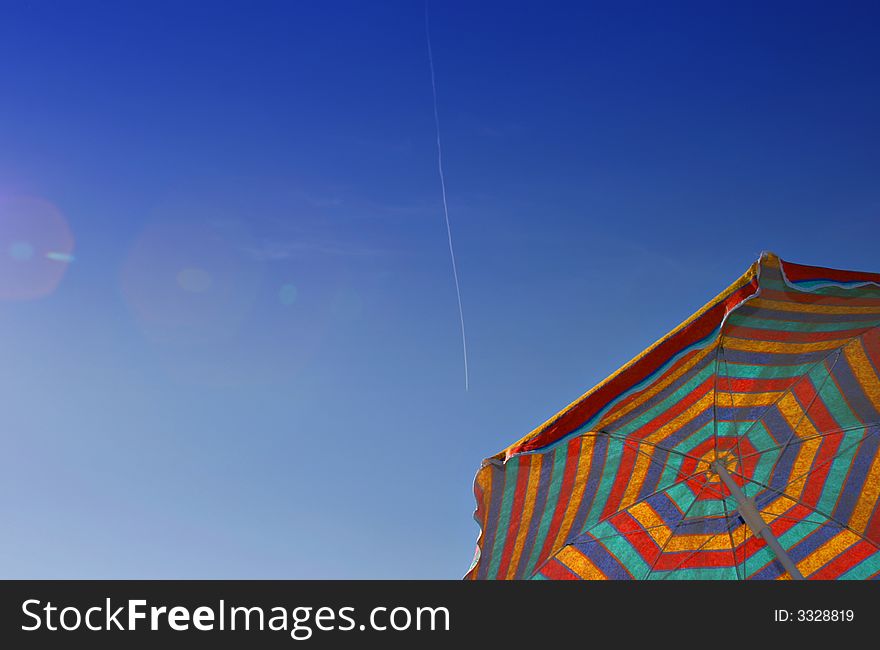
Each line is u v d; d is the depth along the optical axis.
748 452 5.39
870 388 5.10
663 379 4.43
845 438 5.43
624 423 4.69
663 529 5.57
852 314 4.54
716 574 5.72
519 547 4.83
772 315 4.33
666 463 5.23
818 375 5.07
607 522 5.45
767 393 5.04
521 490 4.45
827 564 5.71
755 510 5.20
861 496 5.53
